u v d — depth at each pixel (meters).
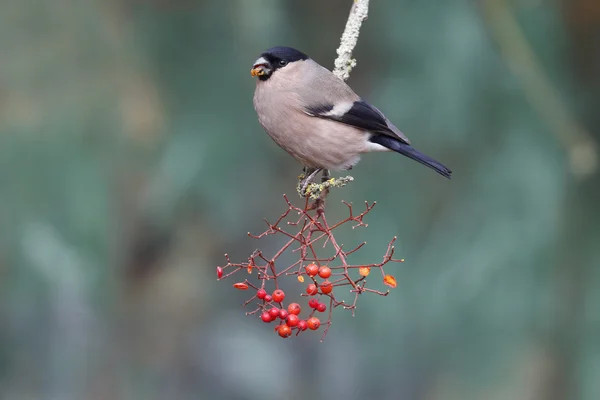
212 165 10.54
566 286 10.27
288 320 6.85
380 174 10.66
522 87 9.99
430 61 10.27
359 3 8.77
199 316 11.62
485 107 10.27
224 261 11.77
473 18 10.17
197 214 10.84
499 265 10.21
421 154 8.77
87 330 10.77
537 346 10.34
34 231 10.20
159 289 11.18
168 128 10.45
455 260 10.30
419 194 10.58
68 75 10.23
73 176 10.26
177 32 10.44
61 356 10.72
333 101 8.58
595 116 10.41
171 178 10.40
